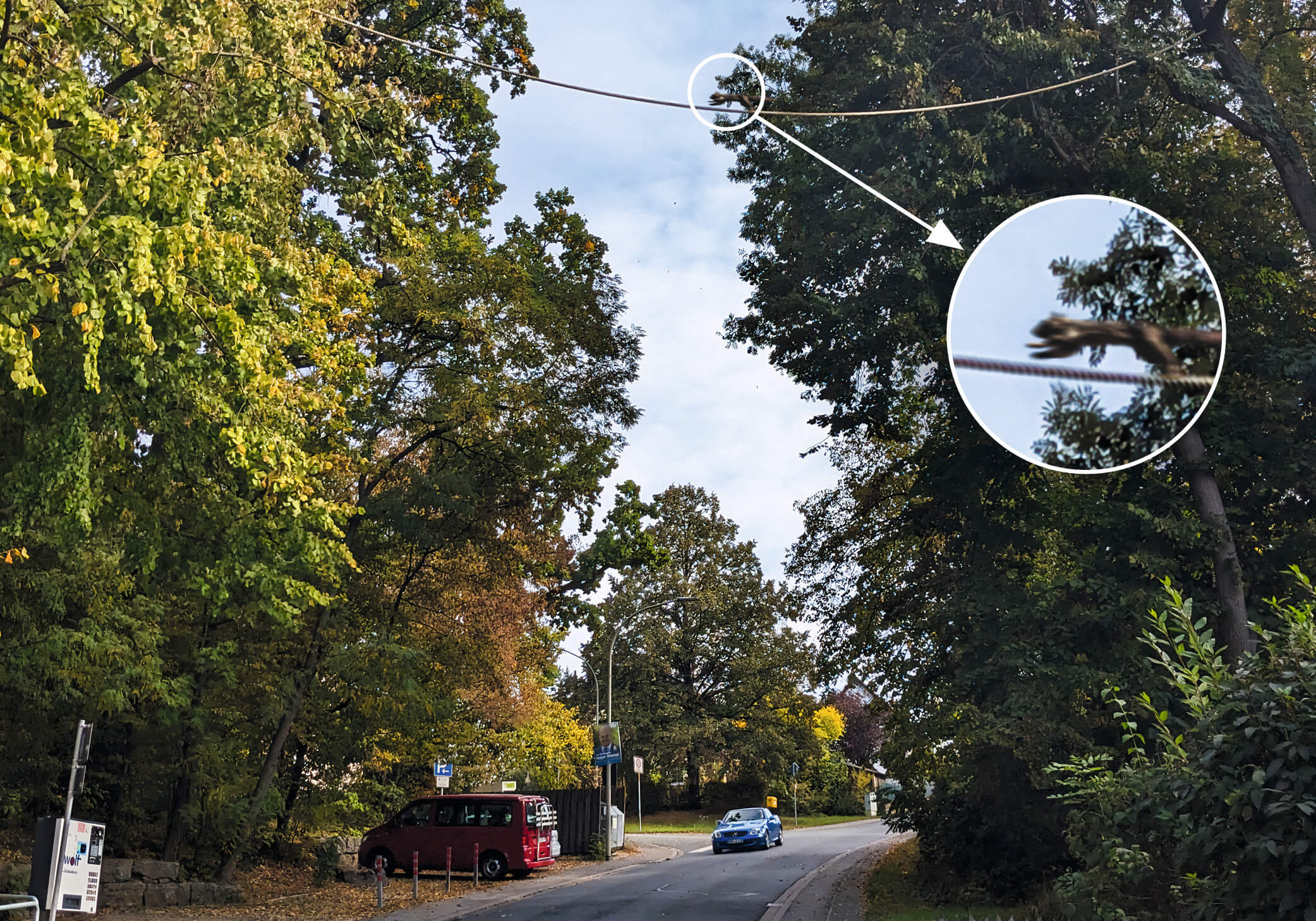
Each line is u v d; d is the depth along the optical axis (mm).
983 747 16375
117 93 11594
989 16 15883
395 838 27422
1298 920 4781
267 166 12500
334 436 17875
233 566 12969
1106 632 15812
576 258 23000
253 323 12109
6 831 20391
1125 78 16234
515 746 37375
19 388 9438
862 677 22266
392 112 15312
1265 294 16359
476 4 21938
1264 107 16125
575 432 21875
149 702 19469
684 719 61469
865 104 16438
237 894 20312
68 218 9297
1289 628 5531
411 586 24219
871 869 24219
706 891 21875
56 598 15297
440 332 21203
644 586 64125
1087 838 6852
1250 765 5008
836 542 23062
